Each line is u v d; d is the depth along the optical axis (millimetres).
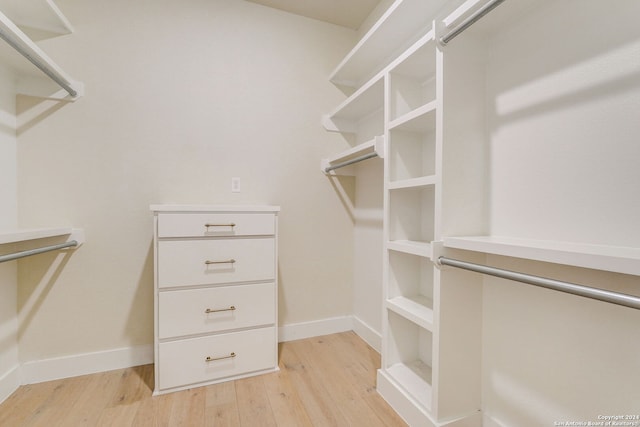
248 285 1594
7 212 1444
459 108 1167
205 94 1875
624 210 802
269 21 2043
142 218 1743
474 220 1202
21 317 1525
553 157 977
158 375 1438
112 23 1688
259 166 2006
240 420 1269
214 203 1894
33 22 1535
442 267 1126
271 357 1650
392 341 1497
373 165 2035
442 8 1390
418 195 1561
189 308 1484
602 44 850
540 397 1006
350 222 2268
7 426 1228
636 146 778
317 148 2166
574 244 887
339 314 2238
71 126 1611
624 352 806
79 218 1628
